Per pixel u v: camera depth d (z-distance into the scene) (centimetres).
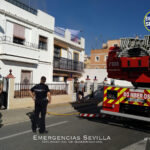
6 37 1335
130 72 676
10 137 553
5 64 1305
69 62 2139
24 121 780
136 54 648
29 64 1516
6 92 1020
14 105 1042
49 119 839
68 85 1477
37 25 1595
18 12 1416
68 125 717
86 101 1531
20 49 1354
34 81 1580
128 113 643
